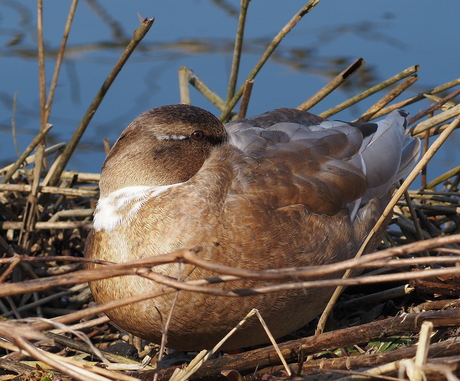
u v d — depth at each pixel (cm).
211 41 1507
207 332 654
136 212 652
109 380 450
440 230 910
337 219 711
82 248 920
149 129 696
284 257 660
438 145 614
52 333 710
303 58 1441
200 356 575
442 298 747
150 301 628
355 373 495
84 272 453
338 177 722
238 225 646
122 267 451
